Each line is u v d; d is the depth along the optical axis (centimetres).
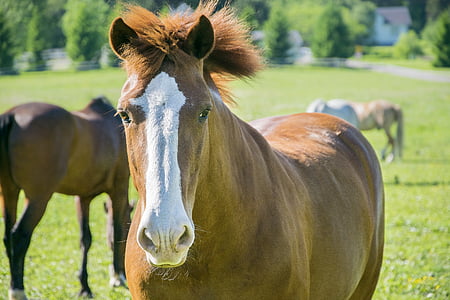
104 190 894
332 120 617
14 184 818
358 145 602
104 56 7006
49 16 7338
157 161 323
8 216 814
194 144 337
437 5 12162
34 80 5306
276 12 7525
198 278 380
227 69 419
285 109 3250
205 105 342
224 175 374
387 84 5166
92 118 882
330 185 500
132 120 340
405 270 875
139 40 354
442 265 907
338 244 471
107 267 956
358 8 11700
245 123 452
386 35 12756
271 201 406
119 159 891
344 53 7869
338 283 472
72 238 1127
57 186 820
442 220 1231
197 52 362
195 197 364
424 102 3875
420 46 9706
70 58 6950
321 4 11550
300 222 428
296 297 402
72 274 914
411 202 1403
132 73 351
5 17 6412
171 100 335
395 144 2241
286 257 392
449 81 5491
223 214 374
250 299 382
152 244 315
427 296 763
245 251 380
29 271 914
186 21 383
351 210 511
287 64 7450
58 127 815
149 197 317
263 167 419
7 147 799
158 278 384
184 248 316
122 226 888
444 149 2389
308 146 535
